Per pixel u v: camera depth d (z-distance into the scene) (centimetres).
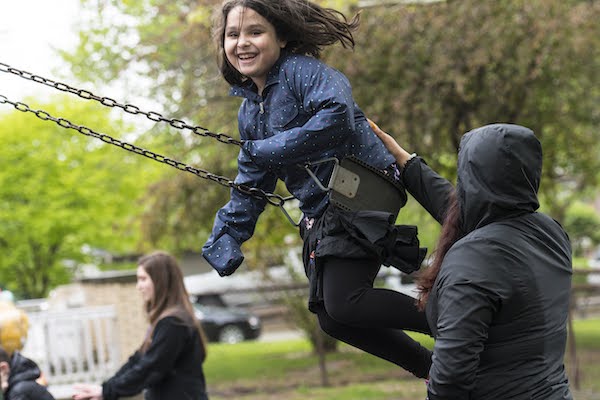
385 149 509
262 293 2075
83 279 1633
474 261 430
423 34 1473
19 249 2534
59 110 2362
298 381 1880
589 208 4119
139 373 805
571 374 1758
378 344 512
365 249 482
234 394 1770
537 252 441
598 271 1850
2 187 2389
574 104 1677
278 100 489
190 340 825
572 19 1441
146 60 1775
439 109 1498
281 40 496
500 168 439
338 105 466
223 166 1697
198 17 1505
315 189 495
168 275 835
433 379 425
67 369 1523
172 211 1809
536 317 433
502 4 1472
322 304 514
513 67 1506
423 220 2019
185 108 1750
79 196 2470
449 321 425
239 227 520
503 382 431
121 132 2359
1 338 855
